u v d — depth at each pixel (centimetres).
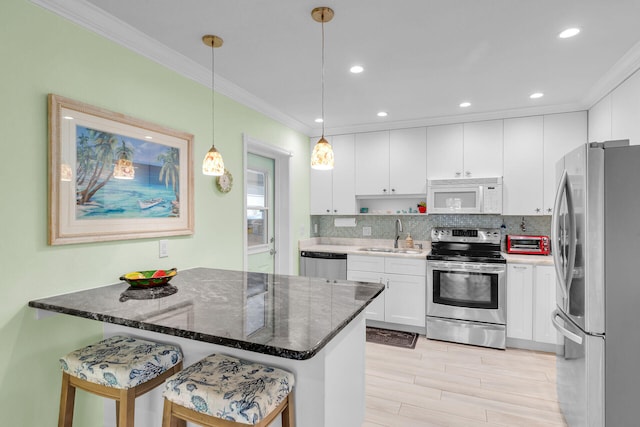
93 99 183
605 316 164
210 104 267
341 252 388
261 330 122
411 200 418
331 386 140
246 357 143
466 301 329
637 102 227
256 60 238
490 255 346
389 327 372
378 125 402
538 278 308
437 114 363
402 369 273
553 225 207
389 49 221
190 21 189
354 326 173
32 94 157
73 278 175
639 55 218
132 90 205
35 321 160
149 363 139
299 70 254
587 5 173
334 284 198
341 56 232
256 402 111
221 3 172
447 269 335
